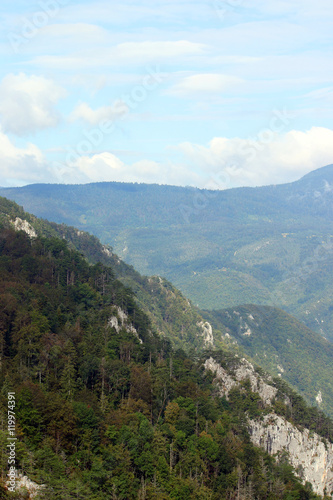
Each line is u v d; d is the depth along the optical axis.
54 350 152.38
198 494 123.94
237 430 162.62
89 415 126.62
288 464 162.38
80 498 106.50
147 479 124.50
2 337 153.88
